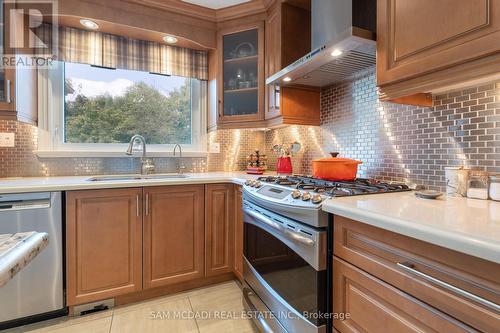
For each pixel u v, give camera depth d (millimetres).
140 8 2070
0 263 501
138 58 2258
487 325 571
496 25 765
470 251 571
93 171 2199
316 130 2148
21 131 1985
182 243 1912
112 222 1699
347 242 964
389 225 757
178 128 2549
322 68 1620
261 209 1462
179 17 2211
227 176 2148
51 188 1536
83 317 1646
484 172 1104
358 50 1329
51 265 1562
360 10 1439
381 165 1597
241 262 1954
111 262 1703
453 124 1234
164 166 2438
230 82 2369
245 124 2299
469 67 853
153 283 1823
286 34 2000
